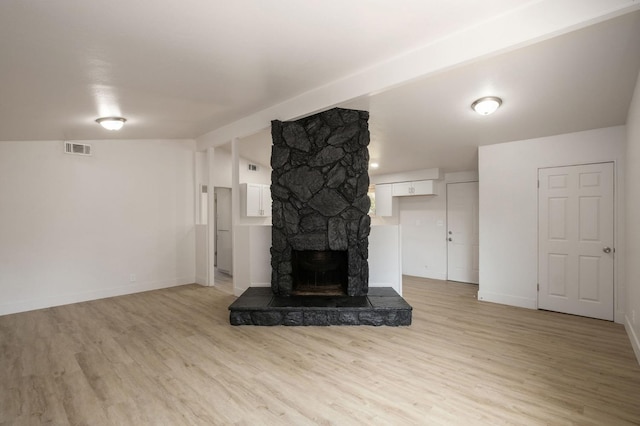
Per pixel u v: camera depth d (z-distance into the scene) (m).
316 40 2.28
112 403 2.00
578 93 2.89
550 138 4.03
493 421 1.83
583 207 3.81
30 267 3.99
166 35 2.08
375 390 2.15
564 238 3.94
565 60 2.39
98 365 2.50
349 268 3.68
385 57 2.59
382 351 2.76
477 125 3.81
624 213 3.50
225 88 3.16
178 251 5.45
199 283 5.55
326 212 3.65
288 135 3.75
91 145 4.51
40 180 4.07
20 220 3.92
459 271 5.96
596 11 1.76
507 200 4.36
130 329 3.30
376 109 3.43
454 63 2.26
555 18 1.88
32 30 1.86
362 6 1.88
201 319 3.62
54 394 2.10
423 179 6.16
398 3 1.87
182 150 5.53
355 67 2.78
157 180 5.21
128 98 3.13
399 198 6.86
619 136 3.57
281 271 3.78
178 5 1.77
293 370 2.42
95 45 2.11
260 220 6.64
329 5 1.86
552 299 4.01
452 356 2.67
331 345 2.88
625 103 3.01
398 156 5.25
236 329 3.29
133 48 2.20
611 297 3.63
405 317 3.38
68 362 2.55
